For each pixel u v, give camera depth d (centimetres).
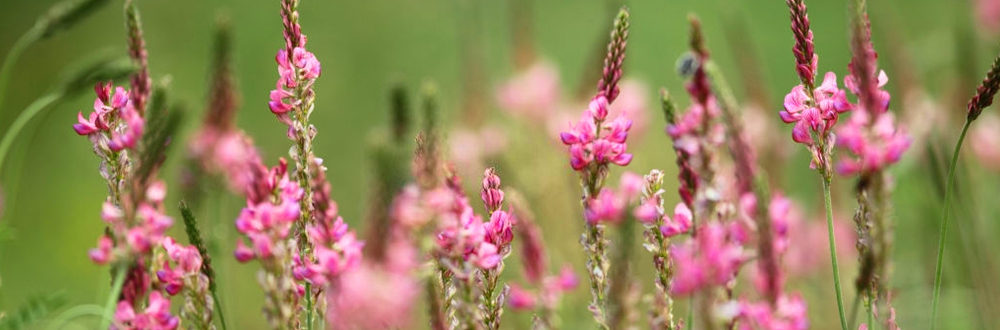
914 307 487
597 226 229
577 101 574
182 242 472
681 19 1205
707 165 235
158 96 225
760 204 214
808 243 569
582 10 1309
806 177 693
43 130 966
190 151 479
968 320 450
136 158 229
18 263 707
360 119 1157
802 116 234
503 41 1048
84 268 707
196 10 1277
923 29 947
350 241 220
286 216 210
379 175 212
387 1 1394
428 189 208
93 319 364
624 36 231
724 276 210
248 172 215
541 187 541
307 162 225
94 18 1164
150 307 224
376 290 213
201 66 1159
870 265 224
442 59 1323
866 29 220
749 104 568
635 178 279
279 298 209
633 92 629
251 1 1280
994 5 711
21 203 841
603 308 229
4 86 366
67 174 898
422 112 213
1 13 1100
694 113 238
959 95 600
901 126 223
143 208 223
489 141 589
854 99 510
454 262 213
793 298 222
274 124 1084
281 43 1240
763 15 1194
